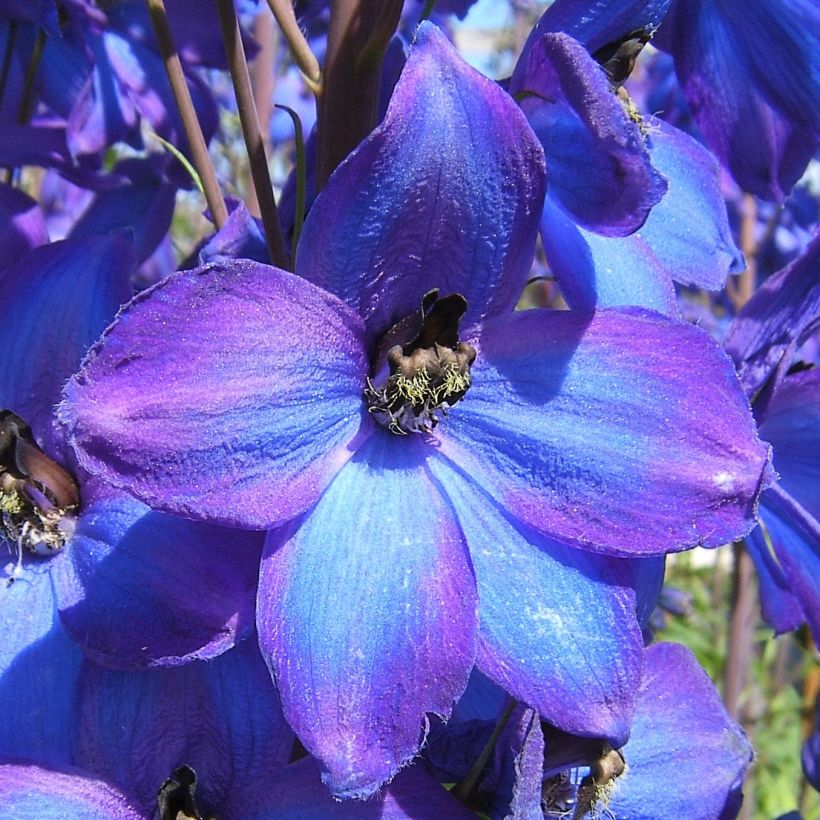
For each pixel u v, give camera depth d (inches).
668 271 6.8
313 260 5.6
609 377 5.8
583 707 5.6
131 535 5.8
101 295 6.4
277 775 6.0
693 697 6.8
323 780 5.3
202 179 6.9
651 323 5.8
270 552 5.5
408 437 6.0
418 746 5.4
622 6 6.1
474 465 5.9
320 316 5.6
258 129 6.4
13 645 6.2
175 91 6.8
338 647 5.4
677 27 7.0
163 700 6.1
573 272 6.1
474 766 6.0
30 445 6.3
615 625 5.7
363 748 5.3
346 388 5.8
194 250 7.2
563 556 5.8
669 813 6.7
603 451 5.8
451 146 5.4
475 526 5.9
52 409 6.4
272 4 6.3
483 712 6.4
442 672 5.5
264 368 5.4
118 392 5.1
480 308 5.9
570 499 5.8
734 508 5.6
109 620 5.8
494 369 6.0
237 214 6.6
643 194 5.4
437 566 5.7
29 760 6.0
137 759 6.1
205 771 6.1
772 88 6.9
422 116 5.4
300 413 5.6
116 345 5.1
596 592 5.7
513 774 5.7
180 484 5.3
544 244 6.2
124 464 5.2
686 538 5.6
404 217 5.6
